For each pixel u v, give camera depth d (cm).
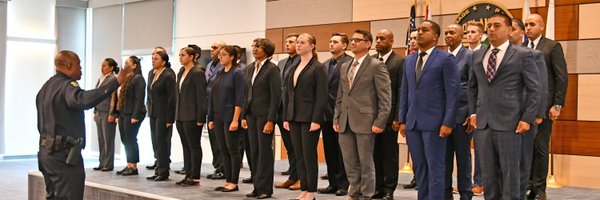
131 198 524
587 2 579
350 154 444
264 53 486
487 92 387
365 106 433
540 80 381
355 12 759
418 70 410
